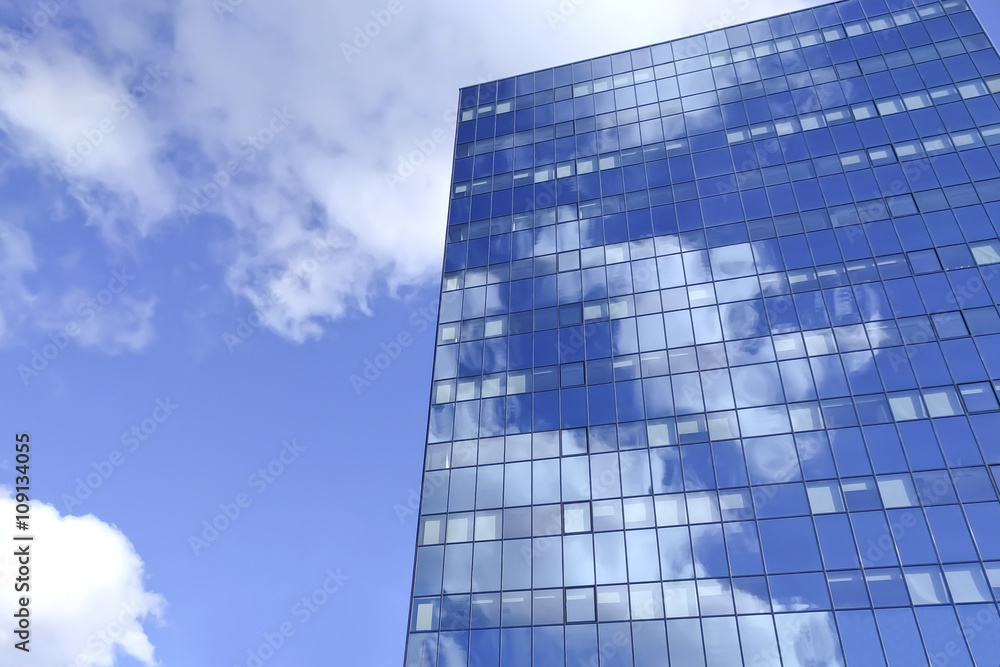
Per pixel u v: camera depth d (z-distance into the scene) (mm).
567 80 63062
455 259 53281
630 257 48312
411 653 35188
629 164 53938
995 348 36812
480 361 46594
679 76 58469
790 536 33812
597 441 40344
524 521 38406
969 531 31656
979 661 28406
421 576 37719
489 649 34406
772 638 31156
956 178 44156
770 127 51781
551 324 46875
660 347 43125
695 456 38000
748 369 40375
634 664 32125
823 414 37344
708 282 45000
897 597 30766
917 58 51781
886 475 34344
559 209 53312
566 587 35438
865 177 46281
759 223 46531
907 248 42094
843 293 41562
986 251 40438
